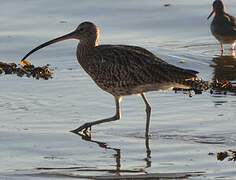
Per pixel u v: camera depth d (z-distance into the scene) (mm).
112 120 15062
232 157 12984
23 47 21375
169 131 14672
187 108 16203
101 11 24625
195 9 25000
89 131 14750
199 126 14875
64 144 13891
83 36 15820
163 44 22031
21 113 15758
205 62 20766
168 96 17219
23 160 12922
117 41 21766
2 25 23031
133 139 14266
